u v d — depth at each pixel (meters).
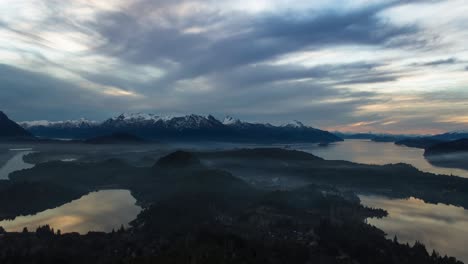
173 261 175.38
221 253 187.25
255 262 183.88
